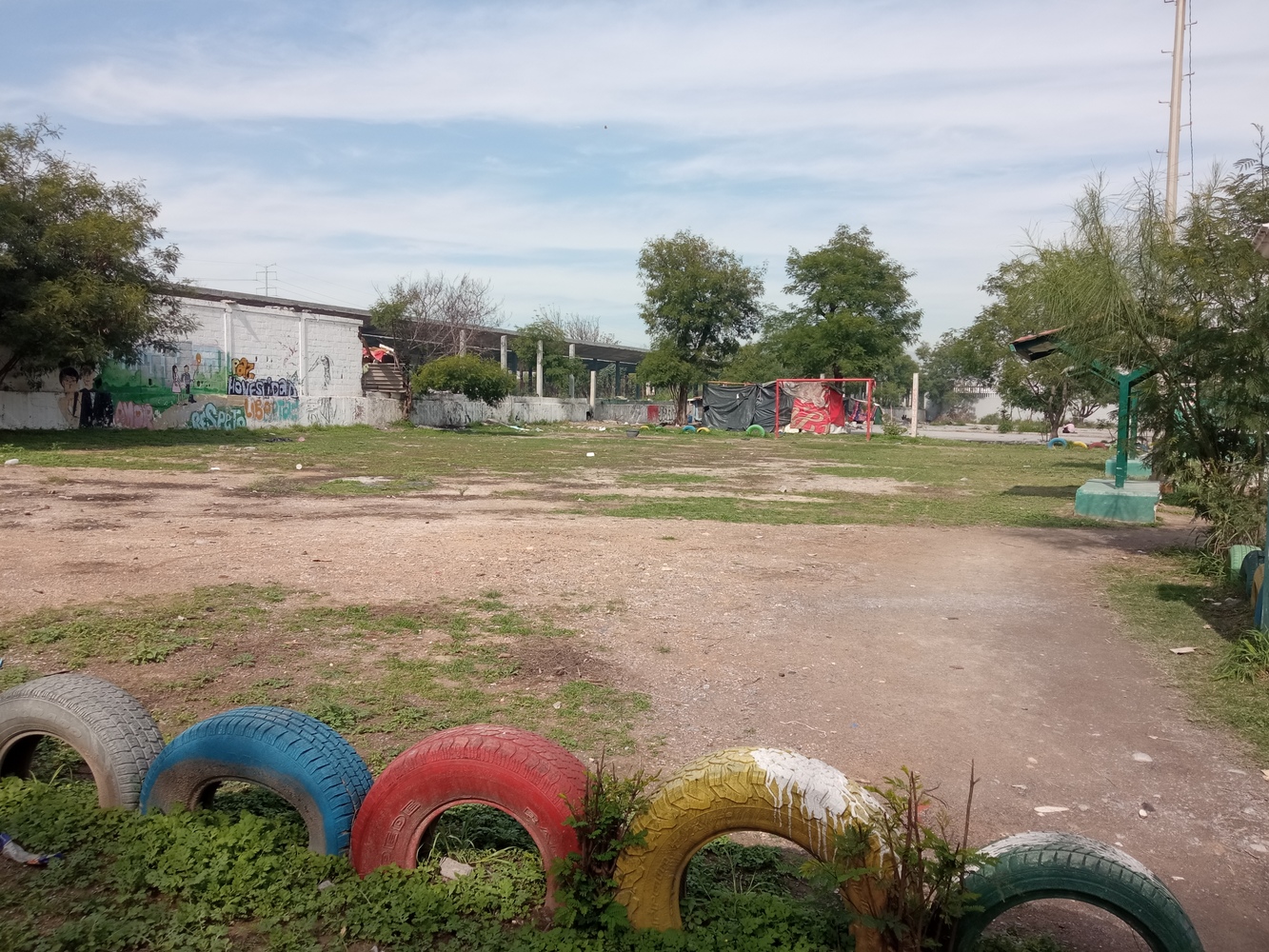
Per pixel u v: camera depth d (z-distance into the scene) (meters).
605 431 46.12
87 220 22.62
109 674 5.43
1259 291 8.79
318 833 3.29
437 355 51.53
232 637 6.30
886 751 4.75
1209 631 7.37
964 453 33.75
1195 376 9.84
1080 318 10.86
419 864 3.30
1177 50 21.33
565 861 2.92
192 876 3.12
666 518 13.54
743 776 2.79
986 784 4.38
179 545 9.67
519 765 3.04
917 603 8.27
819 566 9.88
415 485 16.94
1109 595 8.73
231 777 3.38
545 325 62.34
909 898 2.63
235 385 31.83
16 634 6.05
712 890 3.23
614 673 5.89
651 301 50.56
